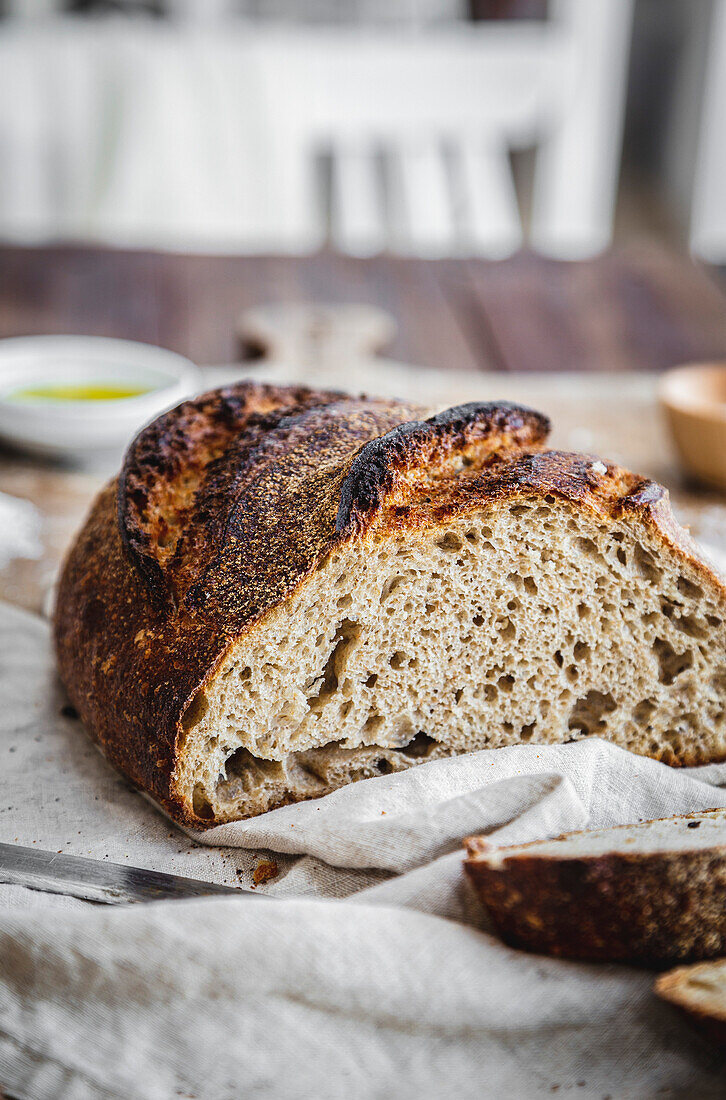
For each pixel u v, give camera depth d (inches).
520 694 27.9
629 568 27.5
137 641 27.2
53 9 70.8
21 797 27.5
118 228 69.7
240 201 70.1
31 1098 21.4
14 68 66.4
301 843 25.9
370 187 70.9
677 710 28.1
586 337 46.8
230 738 26.8
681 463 37.4
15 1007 21.8
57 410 37.1
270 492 27.7
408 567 27.1
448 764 26.9
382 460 27.0
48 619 32.0
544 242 81.8
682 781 27.0
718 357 45.8
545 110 76.5
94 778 28.0
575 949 21.9
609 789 26.9
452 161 74.6
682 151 98.1
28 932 21.6
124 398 39.1
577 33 74.4
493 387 42.0
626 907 21.3
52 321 46.1
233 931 21.4
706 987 19.8
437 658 27.5
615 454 38.9
